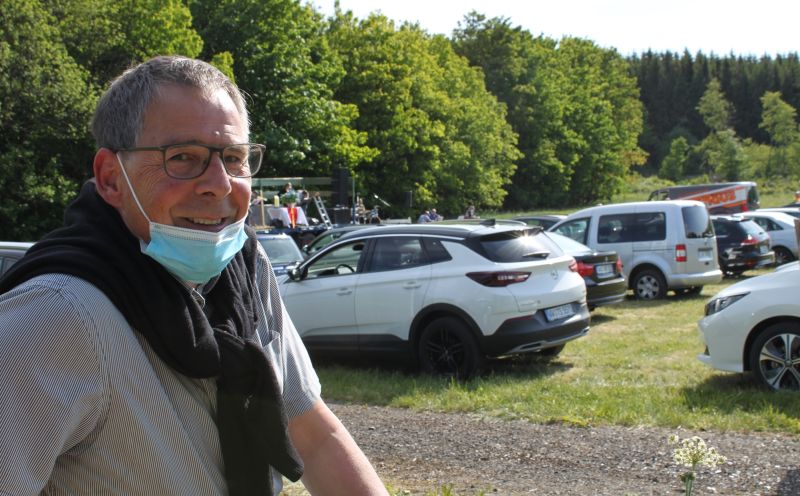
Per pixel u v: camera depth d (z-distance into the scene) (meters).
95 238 1.51
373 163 42.72
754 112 149.38
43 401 1.33
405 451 5.84
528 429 6.35
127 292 1.45
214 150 1.61
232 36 35.03
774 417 6.21
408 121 43.22
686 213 15.55
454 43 68.50
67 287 1.40
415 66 46.28
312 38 39.94
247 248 1.85
